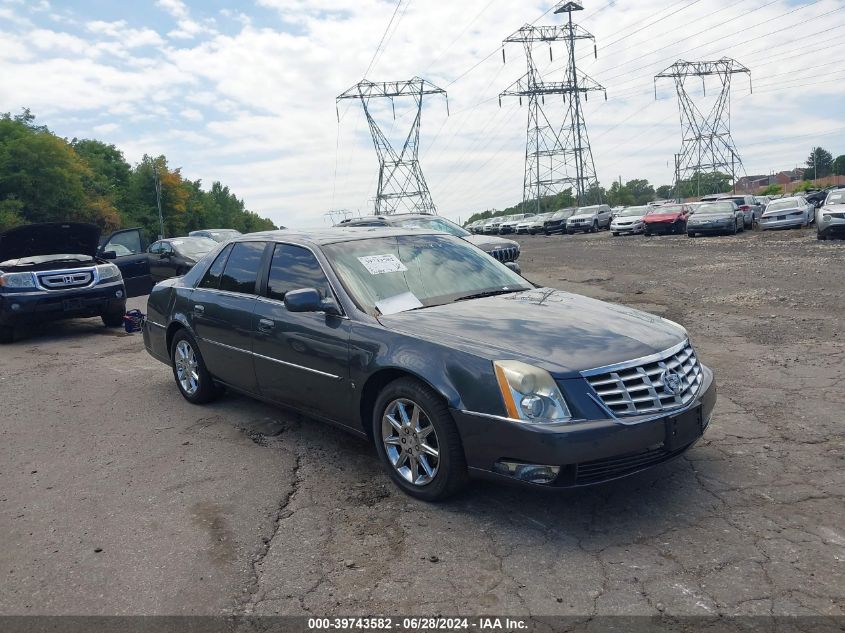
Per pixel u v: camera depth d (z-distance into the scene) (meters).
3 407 6.48
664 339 3.81
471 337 3.76
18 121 68.75
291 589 3.06
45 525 3.82
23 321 10.33
